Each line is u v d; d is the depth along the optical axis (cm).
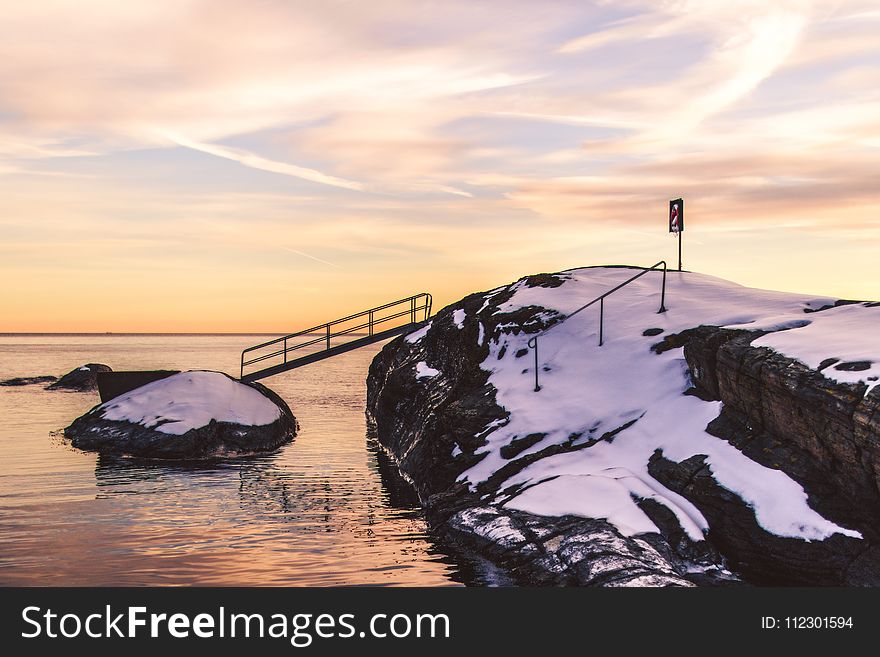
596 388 2036
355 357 16900
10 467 2283
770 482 1391
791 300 2269
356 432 3388
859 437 1273
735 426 1595
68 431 2959
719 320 2145
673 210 2900
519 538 1368
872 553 1217
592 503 1427
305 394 5678
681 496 1462
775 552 1270
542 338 2423
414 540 1503
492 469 1808
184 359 11719
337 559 1366
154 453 2550
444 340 2852
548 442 1850
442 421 2145
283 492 1998
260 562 1347
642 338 2194
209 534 1534
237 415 2864
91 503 1803
